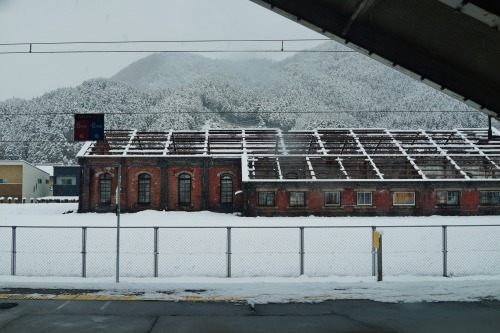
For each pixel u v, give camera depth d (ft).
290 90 653.30
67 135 494.59
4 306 34.96
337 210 138.21
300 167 148.97
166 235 78.54
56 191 278.26
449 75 47.67
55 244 68.13
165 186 151.64
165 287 40.29
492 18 32.65
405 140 165.07
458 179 140.46
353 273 48.14
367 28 44.52
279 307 34.99
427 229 88.69
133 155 151.94
